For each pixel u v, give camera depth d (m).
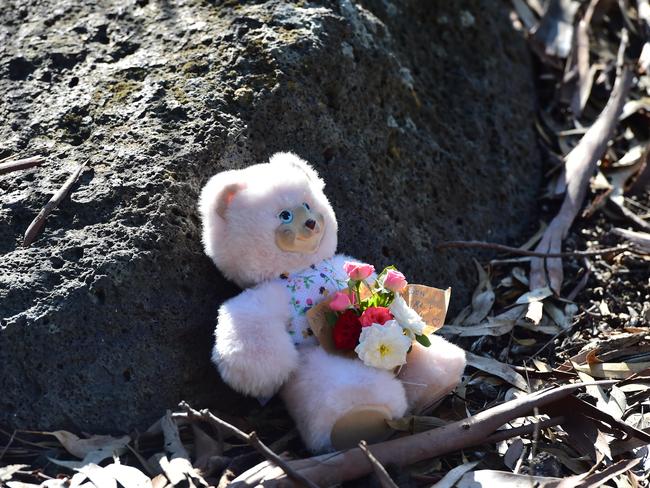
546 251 1.54
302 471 1.12
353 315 1.20
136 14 1.46
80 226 1.26
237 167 1.33
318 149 1.39
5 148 1.34
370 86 1.47
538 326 1.43
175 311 1.25
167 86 1.37
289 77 1.38
